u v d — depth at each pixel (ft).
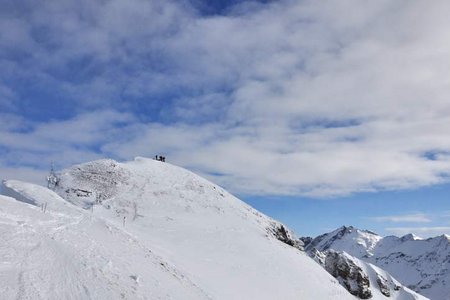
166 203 223.92
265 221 255.70
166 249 134.10
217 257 156.66
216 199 252.21
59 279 58.18
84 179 230.07
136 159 295.69
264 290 139.13
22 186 137.49
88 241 82.07
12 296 48.16
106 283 64.64
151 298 68.64
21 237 67.00
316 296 162.50
